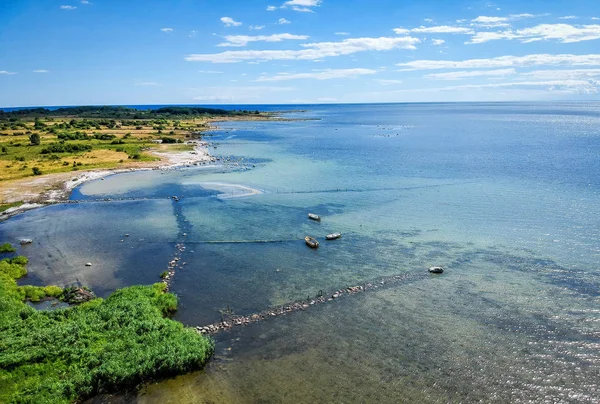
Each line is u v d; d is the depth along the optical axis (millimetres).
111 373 25969
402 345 30328
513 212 61000
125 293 36750
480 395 25438
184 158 116562
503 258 45250
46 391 24500
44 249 50438
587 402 24812
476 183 80875
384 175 90938
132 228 57844
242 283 40562
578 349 29625
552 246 48000
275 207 67188
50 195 76438
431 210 63500
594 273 41000
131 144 140625
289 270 43406
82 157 113312
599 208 61250
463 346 30172
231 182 86625
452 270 42750
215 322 33562
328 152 128750
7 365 26188
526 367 27891
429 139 161625
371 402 24812
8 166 99438
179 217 62562
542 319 33438
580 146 131250
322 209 65562
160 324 31312
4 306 33625
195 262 45781
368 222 58594
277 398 25109
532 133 181500
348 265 44469
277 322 33500
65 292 38688
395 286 39500
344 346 30250
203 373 27312
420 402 24859
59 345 28609
